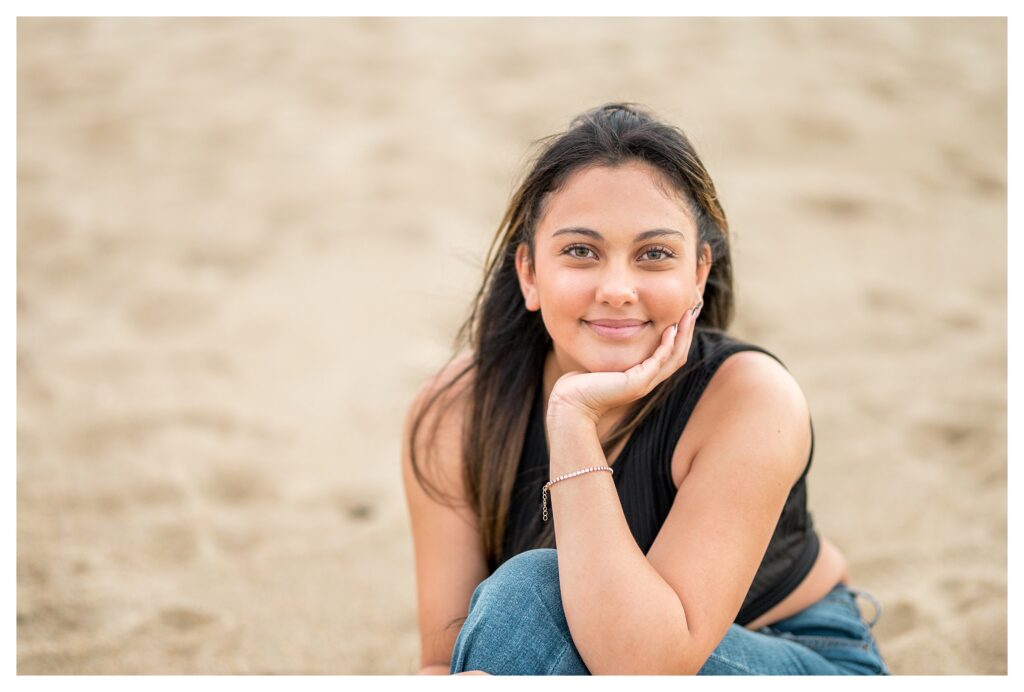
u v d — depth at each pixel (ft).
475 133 22.50
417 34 28.60
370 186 20.68
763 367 5.67
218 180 21.45
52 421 13.26
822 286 16.83
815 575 6.53
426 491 6.52
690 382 5.81
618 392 5.37
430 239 18.63
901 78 25.46
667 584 5.10
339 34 28.73
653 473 5.81
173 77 26.55
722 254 6.17
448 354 14.33
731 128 22.36
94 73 26.99
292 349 15.49
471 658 5.28
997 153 21.97
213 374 14.83
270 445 12.91
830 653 6.28
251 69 26.73
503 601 5.24
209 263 18.44
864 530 10.62
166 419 13.42
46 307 16.89
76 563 10.17
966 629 8.82
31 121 24.39
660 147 5.53
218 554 10.49
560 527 5.24
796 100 23.88
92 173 21.89
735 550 5.23
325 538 10.87
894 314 15.97
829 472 11.74
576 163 5.53
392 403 13.99
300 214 19.94
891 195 20.08
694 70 25.40
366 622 9.37
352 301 16.87
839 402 13.29
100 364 15.01
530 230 5.79
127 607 9.47
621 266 5.42
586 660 5.05
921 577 9.73
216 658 8.73
